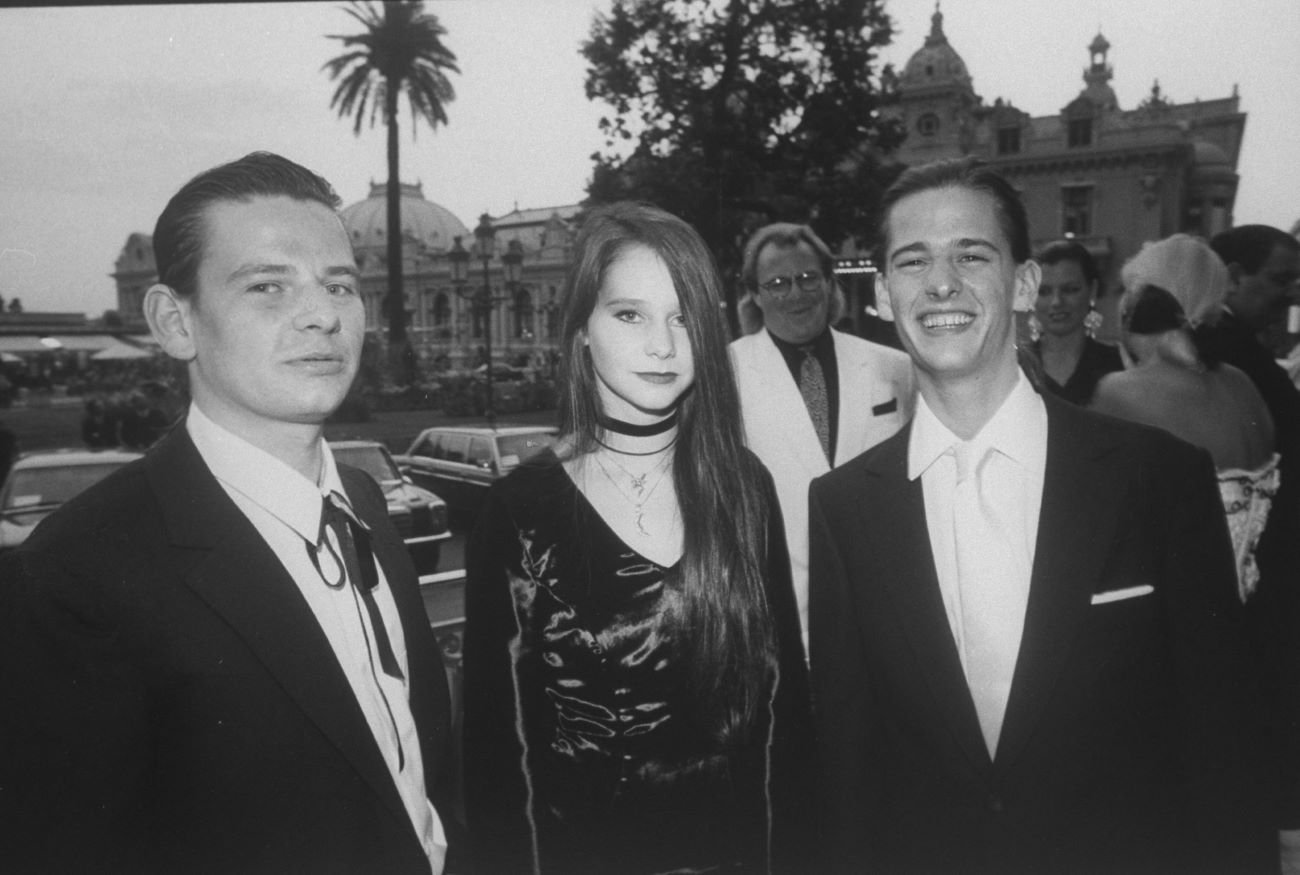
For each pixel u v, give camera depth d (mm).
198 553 1048
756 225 7238
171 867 992
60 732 920
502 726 1403
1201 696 1271
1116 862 1269
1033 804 1279
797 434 2547
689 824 1399
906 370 2703
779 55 7293
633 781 1383
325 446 1265
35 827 904
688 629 1407
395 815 1112
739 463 1484
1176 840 1300
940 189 1396
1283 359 2635
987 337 1358
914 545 1408
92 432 5188
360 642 1176
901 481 1452
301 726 1055
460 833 1547
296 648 1065
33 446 4945
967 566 1374
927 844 1361
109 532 1018
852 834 1451
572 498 1458
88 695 937
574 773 1386
